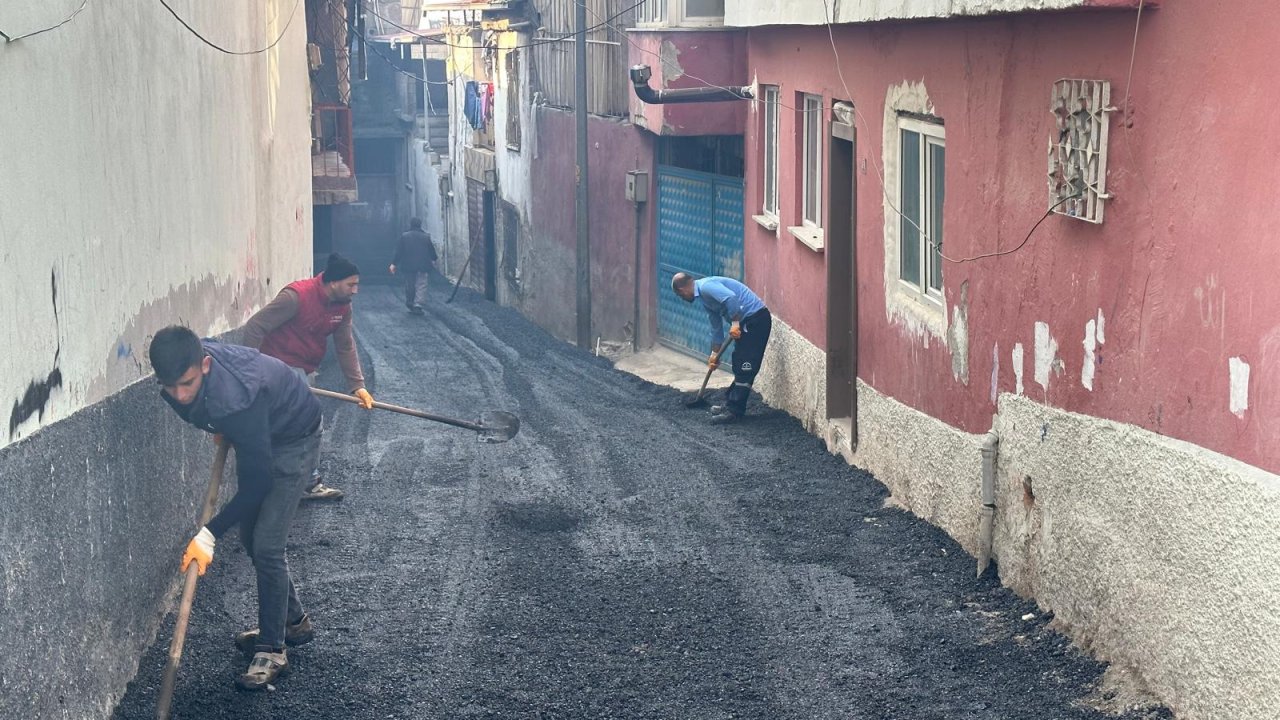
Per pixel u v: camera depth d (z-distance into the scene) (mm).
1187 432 4996
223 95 8406
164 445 6355
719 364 16297
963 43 7434
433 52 38938
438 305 28438
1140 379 5379
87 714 4973
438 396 14617
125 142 5816
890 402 9094
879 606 6879
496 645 6375
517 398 14383
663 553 7926
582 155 19750
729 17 13188
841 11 9086
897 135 8961
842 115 10273
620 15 18359
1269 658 4367
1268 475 4438
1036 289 6457
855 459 9992
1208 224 4816
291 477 5750
